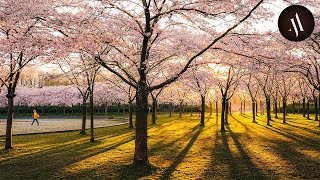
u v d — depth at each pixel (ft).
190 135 83.25
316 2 39.58
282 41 47.47
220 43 45.78
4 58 44.01
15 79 57.98
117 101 215.10
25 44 37.09
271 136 78.79
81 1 39.11
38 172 39.52
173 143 66.44
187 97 178.91
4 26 42.37
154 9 41.52
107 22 42.04
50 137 81.92
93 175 37.45
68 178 36.29
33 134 90.99
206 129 102.22
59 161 46.62
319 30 54.39
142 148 41.22
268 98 126.00
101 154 52.70
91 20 39.09
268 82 128.67
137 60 45.47
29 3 35.29
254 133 86.94
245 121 145.79
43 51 37.78
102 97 207.72
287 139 71.92
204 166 42.09
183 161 45.80
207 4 37.63
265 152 53.42
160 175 36.94
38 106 272.92
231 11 38.81
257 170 39.37
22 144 66.54
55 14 36.04
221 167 41.42
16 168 42.01
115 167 41.34
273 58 42.63
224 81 101.24
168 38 56.70
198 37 55.16
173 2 38.63
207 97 192.03
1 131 107.55
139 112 41.34
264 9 39.50
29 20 39.45
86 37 36.73
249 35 42.86
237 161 45.55
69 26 37.50
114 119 187.21
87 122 161.38
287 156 49.32
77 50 38.24
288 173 37.52
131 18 41.96
